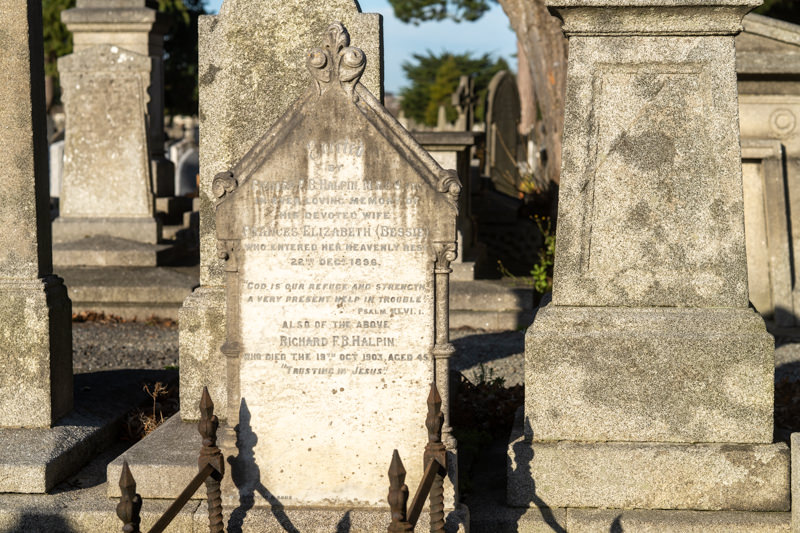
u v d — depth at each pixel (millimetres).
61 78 12867
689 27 4711
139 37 14055
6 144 5383
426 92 49250
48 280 5516
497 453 5770
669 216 4828
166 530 4586
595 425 4832
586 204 4875
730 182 4781
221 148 5570
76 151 12906
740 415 4746
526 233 13945
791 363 8492
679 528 4598
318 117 4496
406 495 3654
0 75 5344
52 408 5488
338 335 4566
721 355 4730
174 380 6930
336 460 4602
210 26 5539
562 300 4926
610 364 4801
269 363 4598
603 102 4836
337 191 4516
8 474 4941
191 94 36656
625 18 4738
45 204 5617
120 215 12906
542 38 12539
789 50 10195
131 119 12781
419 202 4480
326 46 4477
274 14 5434
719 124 4766
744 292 4809
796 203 10461
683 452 4707
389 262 4523
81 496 4926
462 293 10742
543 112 12930
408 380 4555
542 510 4789
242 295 4590
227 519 4543
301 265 4559
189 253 13719
